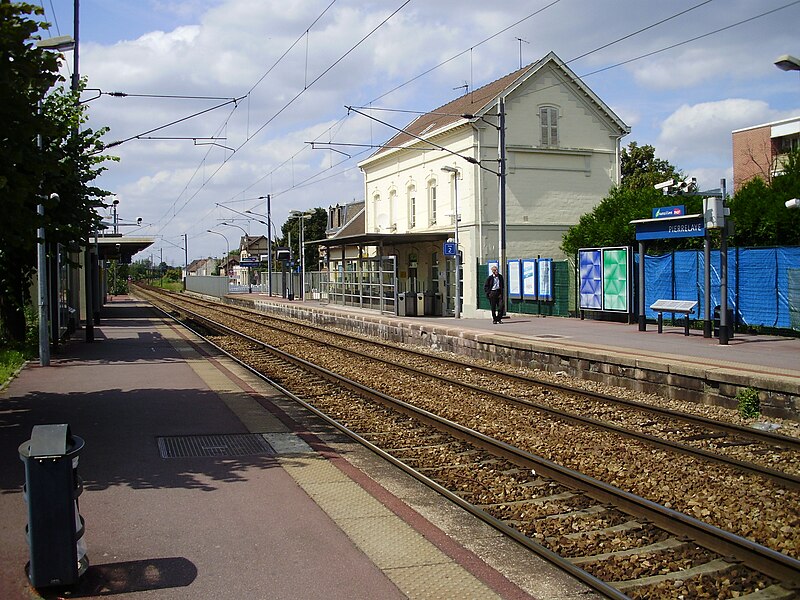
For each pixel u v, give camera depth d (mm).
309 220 91438
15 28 8359
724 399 12164
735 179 37469
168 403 11938
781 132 37250
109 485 7270
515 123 34938
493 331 22000
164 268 182500
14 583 4934
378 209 45031
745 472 8031
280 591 4840
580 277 25906
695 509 6879
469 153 34344
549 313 28688
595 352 15445
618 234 25672
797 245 18500
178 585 4922
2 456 8219
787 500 7113
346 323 31766
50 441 4762
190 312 43406
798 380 11086
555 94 35812
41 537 4715
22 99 8648
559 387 13688
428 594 4809
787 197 19297
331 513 6449
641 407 11688
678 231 19141
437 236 34594
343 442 9562
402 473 8094
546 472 8070
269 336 27406
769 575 5355
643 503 6602
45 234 16062
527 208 35312
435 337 22984
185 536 5852
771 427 10547
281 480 7500
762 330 19547
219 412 11195
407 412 11781
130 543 5691
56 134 9188
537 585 5055
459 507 6863
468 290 34375
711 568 5539
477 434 9641
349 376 16547
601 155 36938
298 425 10398
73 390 13273
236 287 87938
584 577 5086
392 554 5508
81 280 35281
